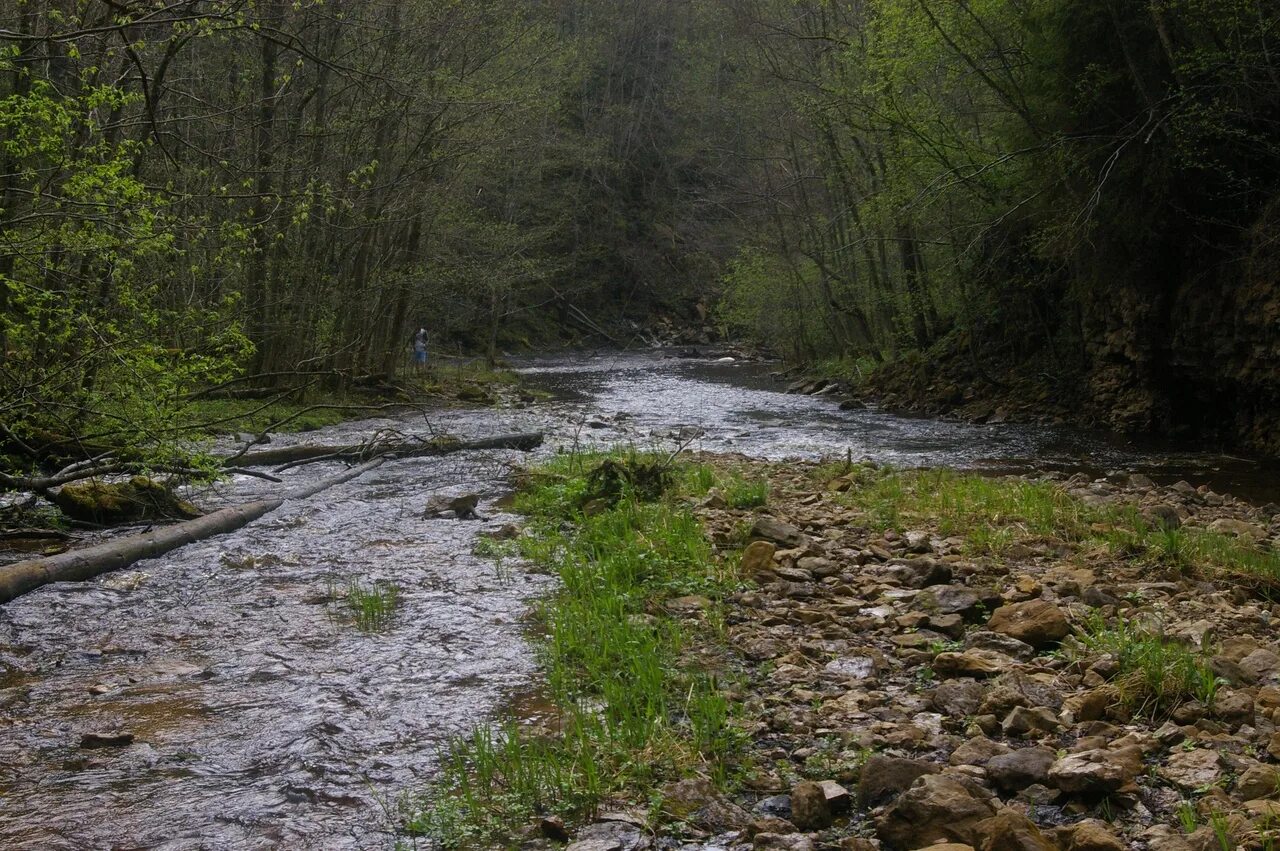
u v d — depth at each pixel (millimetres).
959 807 3990
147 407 10391
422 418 22609
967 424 22047
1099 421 21234
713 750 4895
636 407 25953
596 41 43594
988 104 23578
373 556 9555
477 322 53031
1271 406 17469
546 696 5871
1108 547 8992
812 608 7238
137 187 9883
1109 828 4047
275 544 10094
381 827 4383
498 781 4734
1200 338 18391
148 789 4762
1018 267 24031
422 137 23875
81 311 10797
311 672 6352
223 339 12945
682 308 64625
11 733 5453
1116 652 5887
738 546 9172
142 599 8094
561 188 54438
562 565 8758
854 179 29500
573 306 60469
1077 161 19500
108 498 10820
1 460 11336
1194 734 4816
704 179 64188
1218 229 18500
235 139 19000
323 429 19984
